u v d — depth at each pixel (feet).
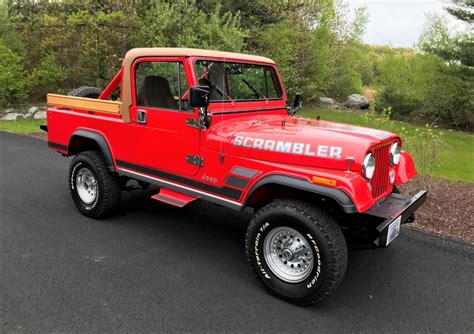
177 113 11.71
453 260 12.59
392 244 13.64
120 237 13.50
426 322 9.45
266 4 45.06
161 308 9.61
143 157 12.96
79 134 14.67
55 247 12.57
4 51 40.93
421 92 46.75
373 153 9.89
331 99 62.75
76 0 48.91
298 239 9.84
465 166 26.61
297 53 49.32
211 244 13.23
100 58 39.73
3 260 11.62
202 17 37.50
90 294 10.07
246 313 9.55
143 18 39.50
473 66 42.88
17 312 9.27
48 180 19.67
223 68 12.13
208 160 11.29
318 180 9.22
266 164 10.14
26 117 40.60
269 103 13.75
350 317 9.56
